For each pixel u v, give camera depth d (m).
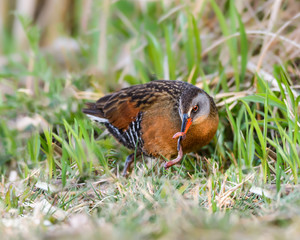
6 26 16.42
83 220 6.37
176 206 6.63
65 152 9.17
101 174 9.36
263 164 8.19
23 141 10.86
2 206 7.83
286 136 8.00
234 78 11.23
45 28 15.52
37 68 12.82
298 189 7.04
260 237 4.80
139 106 9.59
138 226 5.51
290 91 8.77
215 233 4.98
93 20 14.15
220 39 12.07
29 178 9.00
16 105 11.43
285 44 11.67
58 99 11.19
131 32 14.41
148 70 12.73
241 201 7.32
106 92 12.00
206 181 8.09
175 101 9.32
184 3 12.05
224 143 9.84
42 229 6.15
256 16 12.71
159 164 9.48
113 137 10.24
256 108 10.23
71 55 14.12
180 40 12.91
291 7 12.34
